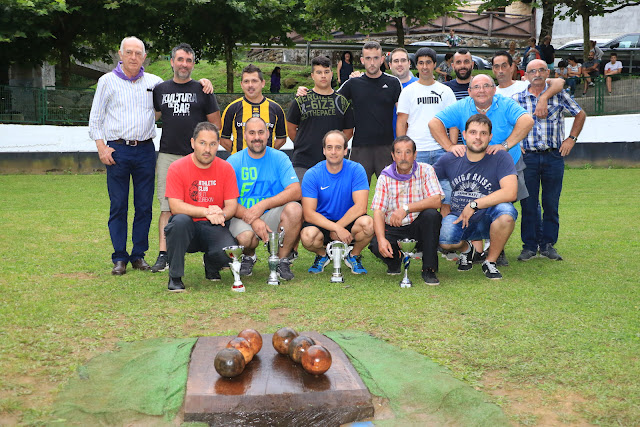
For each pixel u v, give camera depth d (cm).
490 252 511
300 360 278
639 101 1591
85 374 286
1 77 2130
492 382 284
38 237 677
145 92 530
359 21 2058
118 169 520
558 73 1869
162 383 273
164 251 536
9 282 469
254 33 1969
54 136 1597
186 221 452
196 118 545
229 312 397
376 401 263
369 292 454
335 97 598
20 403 257
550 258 581
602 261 566
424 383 276
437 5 2031
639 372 293
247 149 523
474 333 351
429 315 388
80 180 1392
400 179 504
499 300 427
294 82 2377
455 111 559
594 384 280
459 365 303
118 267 514
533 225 582
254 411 247
